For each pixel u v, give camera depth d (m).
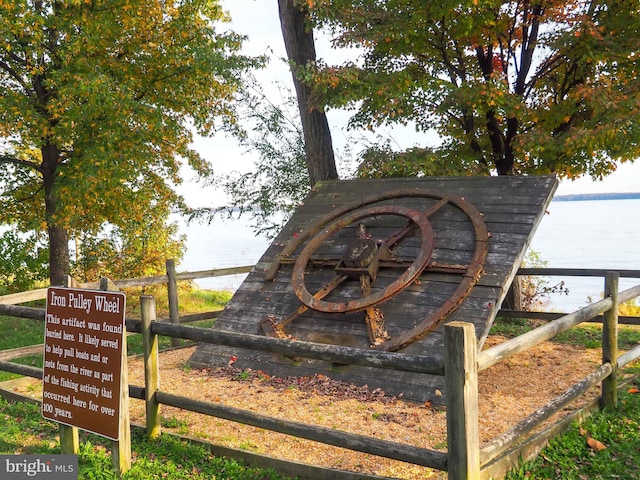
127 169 12.99
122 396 4.34
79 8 12.39
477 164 11.30
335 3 10.48
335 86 10.20
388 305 6.91
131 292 17.66
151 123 13.02
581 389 4.88
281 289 7.98
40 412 6.00
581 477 4.14
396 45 10.98
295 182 13.87
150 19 14.13
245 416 4.38
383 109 10.03
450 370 3.39
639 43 9.41
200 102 14.73
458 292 6.48
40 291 7.31
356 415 5.56
